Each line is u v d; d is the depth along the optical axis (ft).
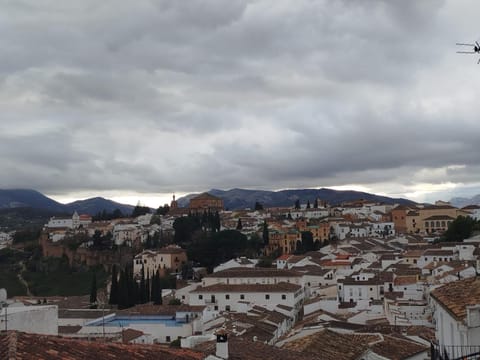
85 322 387.34
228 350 112.57
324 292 493.36
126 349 89.76
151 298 542.98
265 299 458.09
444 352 108.17
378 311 374.22
